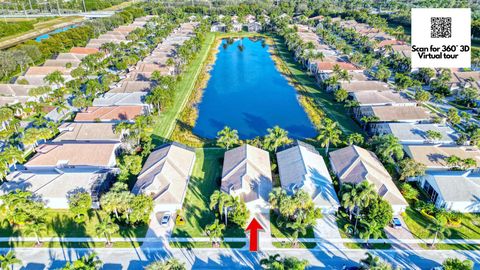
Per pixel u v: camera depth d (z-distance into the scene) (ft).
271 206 217.97
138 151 294.66
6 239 209.15
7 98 389.19
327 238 208.54
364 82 431.84
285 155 273.13
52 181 234.99
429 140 297.12
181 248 201.87
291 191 230.27
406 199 240.12
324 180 244.22
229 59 603.26
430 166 261.44
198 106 407.64
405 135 301.63
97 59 542.57
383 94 392.68
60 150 274.77
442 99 409.90
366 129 339.16
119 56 569.64
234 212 212.43
